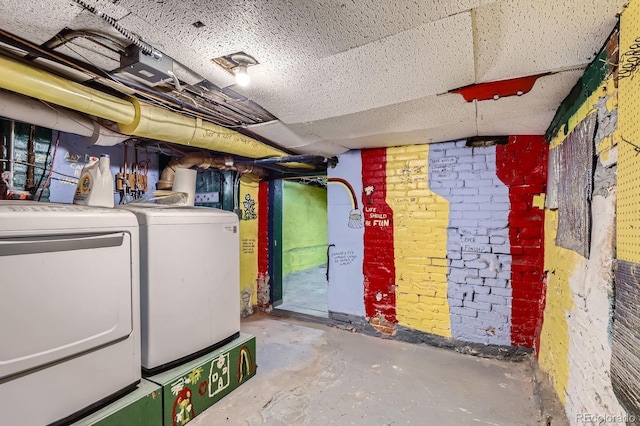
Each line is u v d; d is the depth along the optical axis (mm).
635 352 1017
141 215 1819
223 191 3941
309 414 2002
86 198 1802
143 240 1810
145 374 1806
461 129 2602
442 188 3053
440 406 2080
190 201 2592
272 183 4367
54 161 2541
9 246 1220
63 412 1372
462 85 1762
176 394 1815
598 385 1349
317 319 3873
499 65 1538
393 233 3283
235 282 2373
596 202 1415
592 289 1454
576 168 1707
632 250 1041
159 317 1831
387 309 3305
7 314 1212
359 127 2564
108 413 1494
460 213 2977
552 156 2369
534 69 1560
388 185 3307
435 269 3082
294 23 1243
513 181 2773
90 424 1424
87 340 1457
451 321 3004
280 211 4578
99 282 1519
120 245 1624
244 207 4133
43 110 1916
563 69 1548
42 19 1216
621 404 1126
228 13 1181
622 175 1115
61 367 1371
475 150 2910
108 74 1683
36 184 2412
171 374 1841
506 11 1151
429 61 1520
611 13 1120
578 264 1688
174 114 2193
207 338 2109
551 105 2018
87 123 2156
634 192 1026
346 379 2434
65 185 2621
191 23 1242
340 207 3570
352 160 3494
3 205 1371
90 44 1404
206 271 2111
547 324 2340
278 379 2426
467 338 2936
